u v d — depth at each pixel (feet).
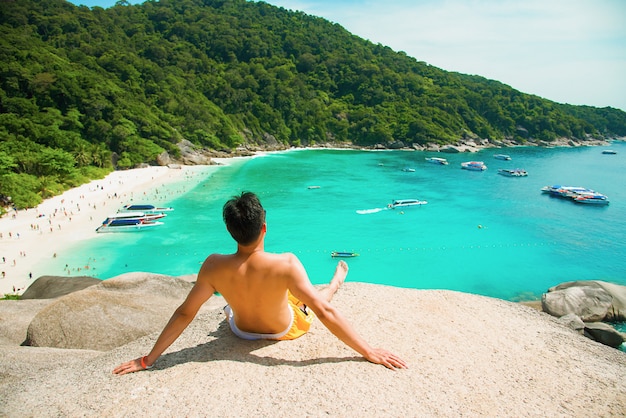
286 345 12.07
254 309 11.48
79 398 9.81
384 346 12.32
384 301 15.93
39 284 53.52
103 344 22.06
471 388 10.56
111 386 10.22
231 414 8.97
